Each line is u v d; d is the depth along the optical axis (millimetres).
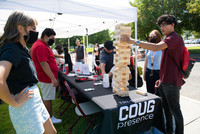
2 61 788
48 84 2086
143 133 1467
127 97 1538
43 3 1774
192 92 3471
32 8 1726
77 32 6551
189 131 1854
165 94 1588
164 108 1716
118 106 1290
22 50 978
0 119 2502
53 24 4516
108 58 2430
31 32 1029
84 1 2021
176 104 1542
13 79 912
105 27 4609
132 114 1365
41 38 2049
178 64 1452
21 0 1672
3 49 853
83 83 2244
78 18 3754
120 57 1479
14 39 935
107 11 2182
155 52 2174
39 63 1994
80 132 2018
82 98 2484
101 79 2463
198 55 10711
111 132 1250
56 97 3572
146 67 2449
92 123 1812
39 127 1066
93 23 4383
